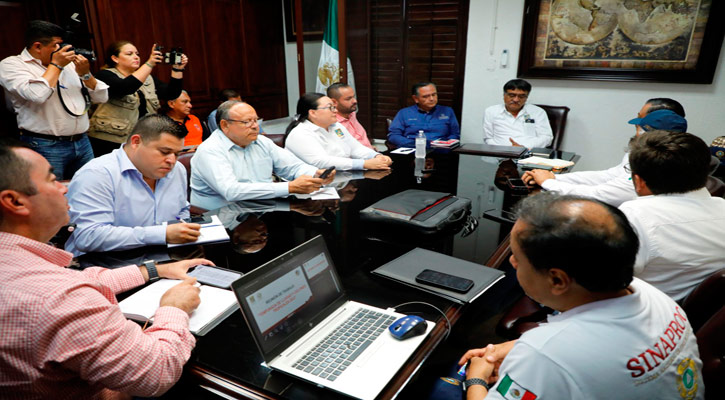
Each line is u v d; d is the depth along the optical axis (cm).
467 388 89
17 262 80
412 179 233
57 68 253
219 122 217
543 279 71
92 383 81
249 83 504
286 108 565
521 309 136
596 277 66
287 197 204
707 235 120
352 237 151
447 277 118
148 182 173
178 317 94
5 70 248
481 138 448
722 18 338
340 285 107
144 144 159
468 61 432
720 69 351
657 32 359
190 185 227
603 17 371
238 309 106
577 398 65
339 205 190
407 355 88
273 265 94
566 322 70
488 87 431
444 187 216
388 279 120
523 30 398
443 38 445
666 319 73
